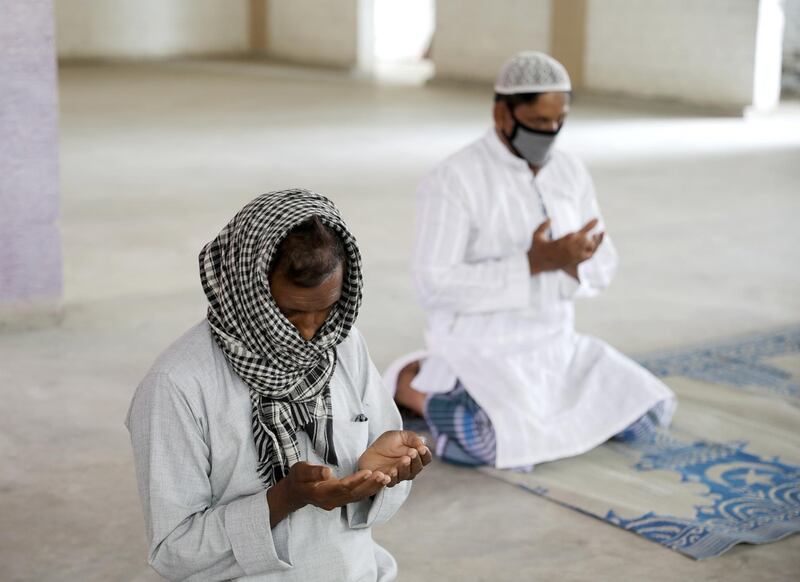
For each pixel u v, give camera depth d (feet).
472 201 12.69
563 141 41.45
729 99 49.42
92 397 15.37
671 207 29.78
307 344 6.47
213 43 72.18
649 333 18.85
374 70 65.36
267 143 40.42
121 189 31.04
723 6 48.88
